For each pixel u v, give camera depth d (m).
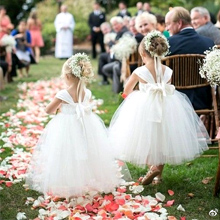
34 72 12.27
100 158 3.70
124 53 6.97
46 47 18.47
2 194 3.88
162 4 18.50
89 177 3.61
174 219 3.38
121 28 8.79
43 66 13.91
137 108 3.93
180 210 3.58
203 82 4.86
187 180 4.22
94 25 15.85
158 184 4.12
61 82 10.01
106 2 21.92
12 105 7.56
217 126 4.74
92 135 3.70
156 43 3.93
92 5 21.16
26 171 4.30
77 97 3.73
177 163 3.90
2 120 6.37
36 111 6.84
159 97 3.91
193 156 3.93
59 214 3.46
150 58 4.02
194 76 4.82
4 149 5.03
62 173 3.57
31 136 5.57
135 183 4.05
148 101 3.90
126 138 3.92
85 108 3.72
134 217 3.41
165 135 3.84
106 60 9.73
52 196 3.79
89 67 3.70
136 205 3.57
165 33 6.82
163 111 3.89
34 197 3.86
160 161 3.88
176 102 3.99
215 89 5.17
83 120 3.70
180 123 3.92
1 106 7.45
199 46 4.91
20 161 4.62
